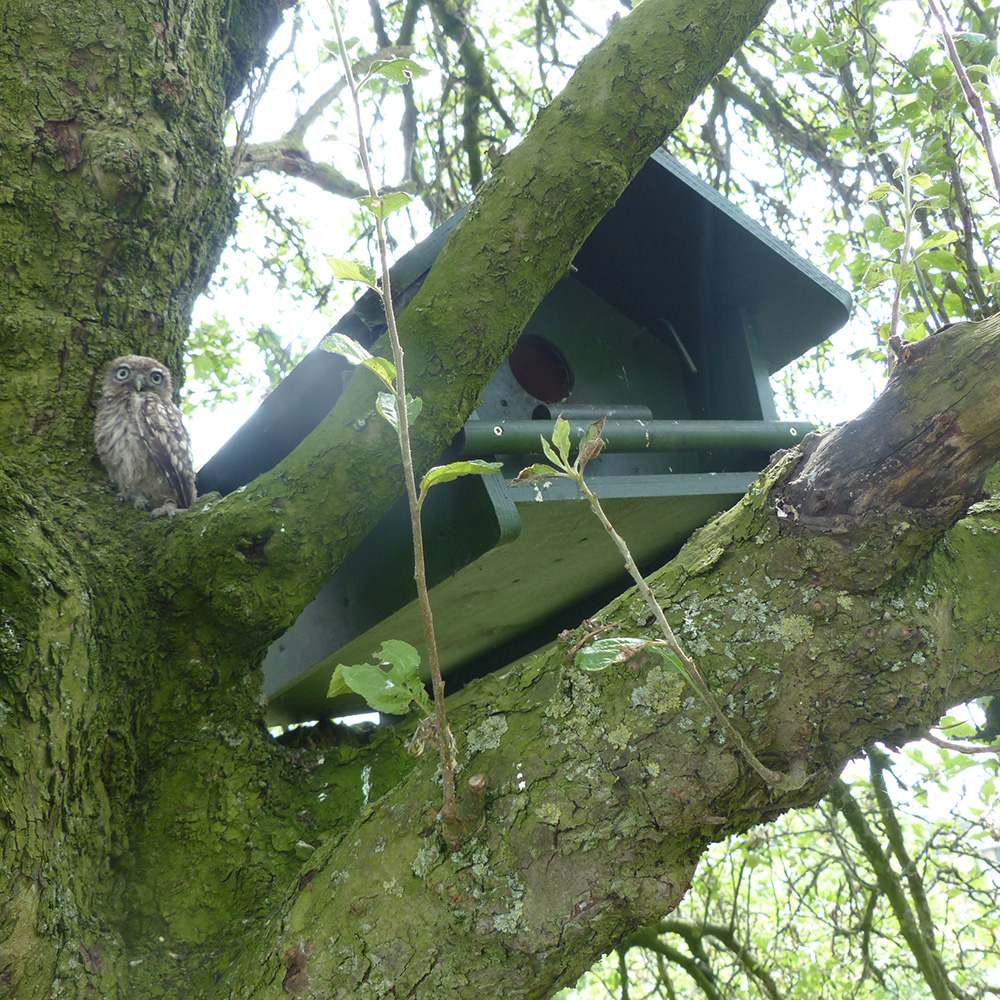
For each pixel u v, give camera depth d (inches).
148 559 96.6
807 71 149.3
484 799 72.7
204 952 87.0
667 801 70.9
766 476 77.7
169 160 120.9
